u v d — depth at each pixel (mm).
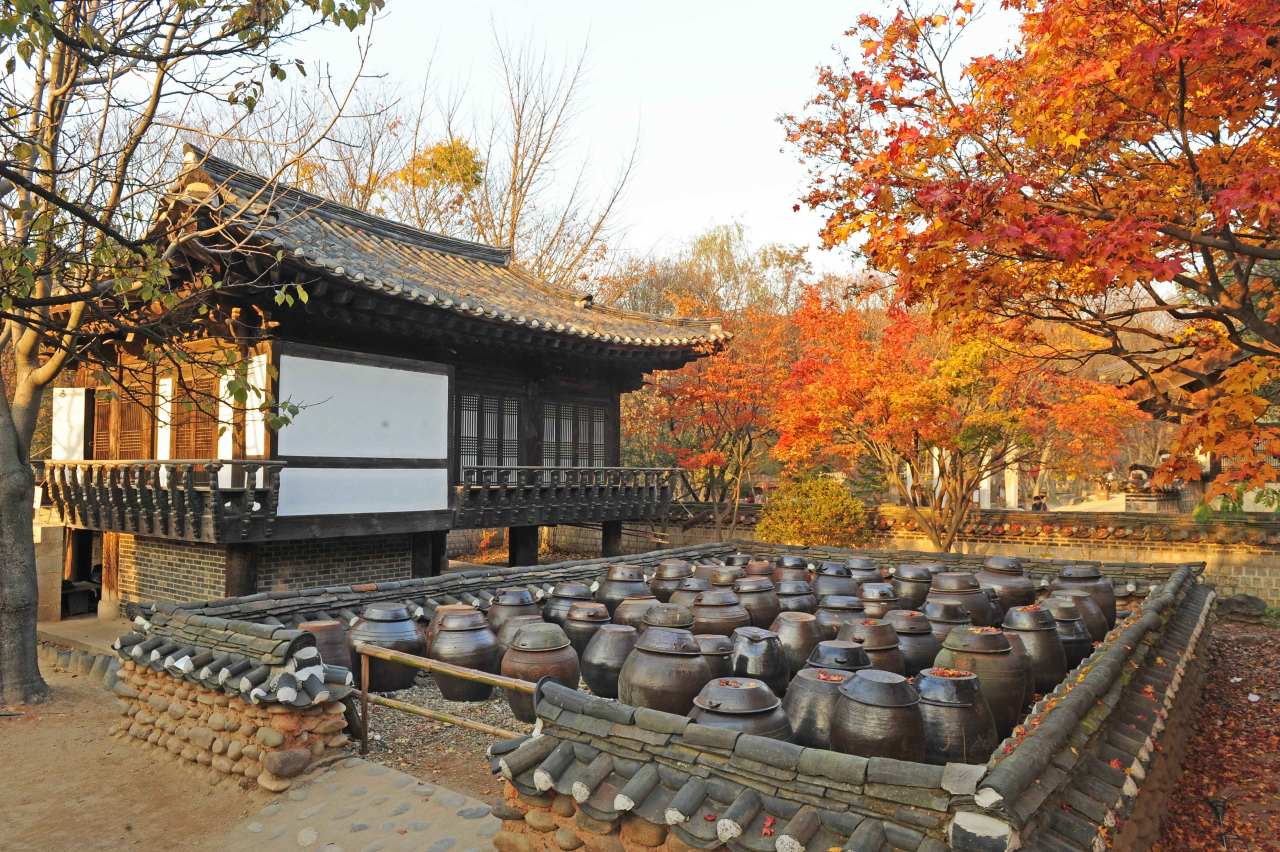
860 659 5887
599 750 3814
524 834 3971
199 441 11711
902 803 3016
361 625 8117
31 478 8523
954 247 5727
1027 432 13664
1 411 8305
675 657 5824
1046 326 13211
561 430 15953
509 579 10500
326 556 12398
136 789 6035
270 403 7688
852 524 16250
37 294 8609
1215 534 13945
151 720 6785
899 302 13953
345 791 5660
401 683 8195
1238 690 9156
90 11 7230
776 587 9805
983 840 2791
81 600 14250
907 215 6277
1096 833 3270
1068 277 6285
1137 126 6211
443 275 14430
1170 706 5883
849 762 3182
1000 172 6945
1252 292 6777
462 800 5434
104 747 6949
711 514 19984
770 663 6527
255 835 5203
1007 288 6387
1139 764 4363
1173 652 6973
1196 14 5434
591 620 8250
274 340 10562
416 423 12328
